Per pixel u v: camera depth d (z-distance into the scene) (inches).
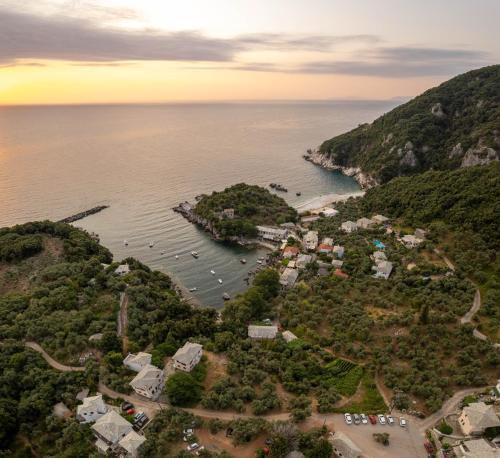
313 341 4126.5
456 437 2928.2
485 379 3432.6
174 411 3132.4
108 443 2851.9
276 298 5142.7
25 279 5206.7
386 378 3494.1
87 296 4645.7
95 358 3727.9
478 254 5019.7
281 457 2650.1
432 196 6668.3
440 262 5285.4
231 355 3801.7
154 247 7130.9
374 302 4655.5
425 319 4025.6
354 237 6540.4
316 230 7278.5
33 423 3147.1
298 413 3088.1
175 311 4539.9
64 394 3287.4
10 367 3501.5
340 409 3228.3
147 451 2760.8
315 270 5718.5
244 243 7278.5
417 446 2910.9
